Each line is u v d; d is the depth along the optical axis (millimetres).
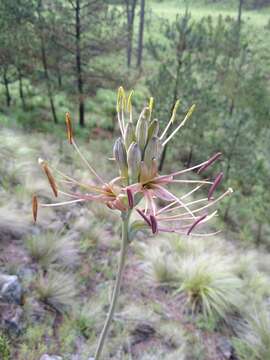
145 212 134
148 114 137
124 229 152
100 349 172
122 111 142
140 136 135
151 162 134
